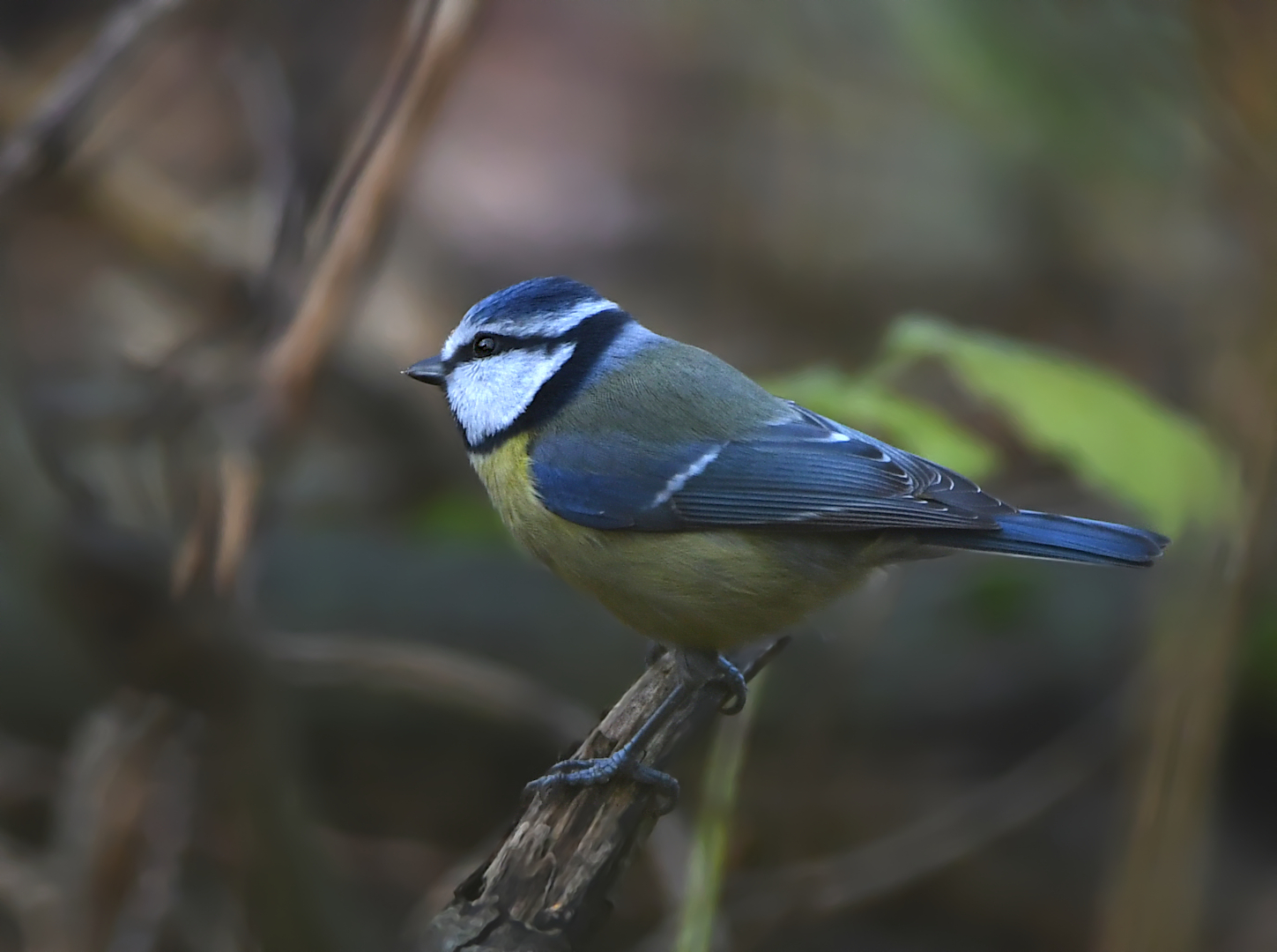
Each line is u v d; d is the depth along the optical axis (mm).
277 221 8656
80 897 8023
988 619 10859
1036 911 10203
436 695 8984
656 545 7129
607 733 6598
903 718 10578
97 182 10703
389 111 7004
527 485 7379
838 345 14805
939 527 6910
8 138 10203
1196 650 5363
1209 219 8883
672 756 6582
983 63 11453
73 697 9273
